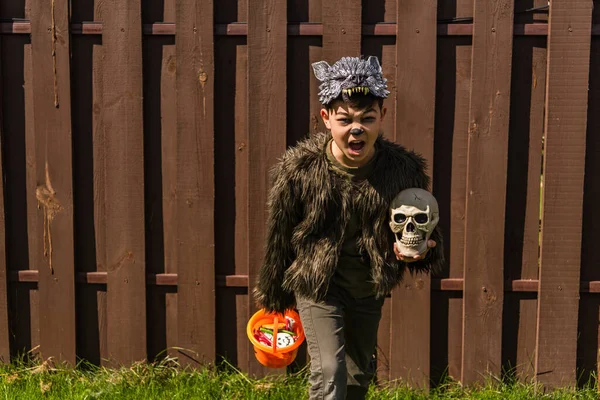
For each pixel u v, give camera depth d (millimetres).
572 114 3562
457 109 3623
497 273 3678
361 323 3010
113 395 3564
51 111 3699
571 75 3537
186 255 3775
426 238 2764
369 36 3605
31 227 3830
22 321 3908
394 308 3732
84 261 3855
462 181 3668
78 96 3727
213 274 3777
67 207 3768
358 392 3088
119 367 3873
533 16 3561
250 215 3727
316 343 2791
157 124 3730
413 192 2738
